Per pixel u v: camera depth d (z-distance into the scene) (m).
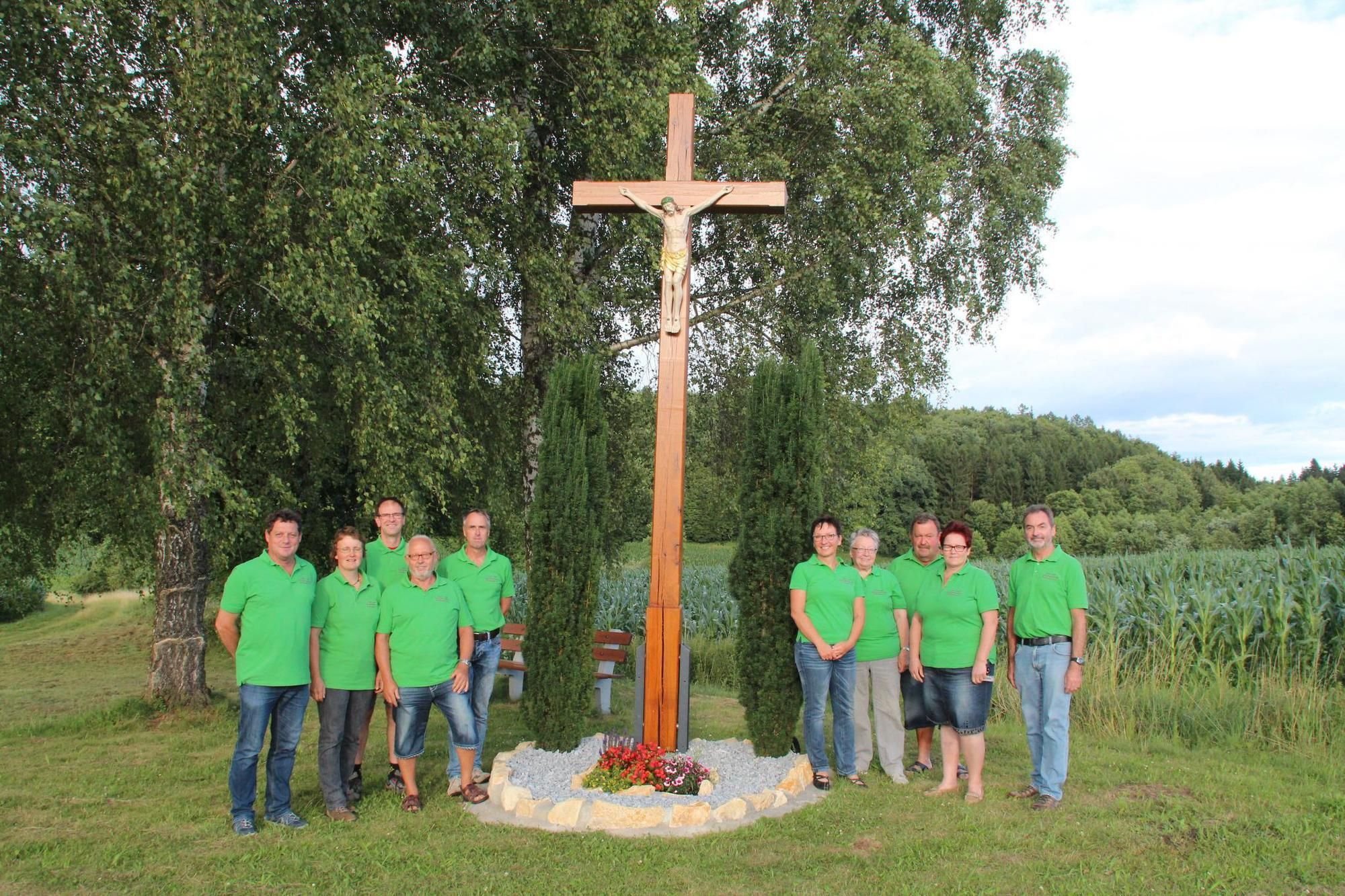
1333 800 4.96
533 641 5.75
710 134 11.00
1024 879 3.96
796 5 11.06
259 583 4.48
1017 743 6.57
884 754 5.55
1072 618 5.00
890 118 10.50
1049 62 12.79
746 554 5.85
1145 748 6.27
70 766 5.79
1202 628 8.60
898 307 12.63
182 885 3.83
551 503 5.80
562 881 3.91
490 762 6.09
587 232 10.46
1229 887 3.88
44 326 6.29
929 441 48.00
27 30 5.92
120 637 13.68
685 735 5.61
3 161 5.89
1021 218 12.39
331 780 4.71
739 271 12.05
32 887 3.79
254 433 7.79
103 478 6.84
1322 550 11.61
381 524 5.60
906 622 5.62
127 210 6.30
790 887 3.87
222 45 6.25
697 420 12.72
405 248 7.18
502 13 8.87
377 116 6.91
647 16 9.07
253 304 7.49
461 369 8.18
